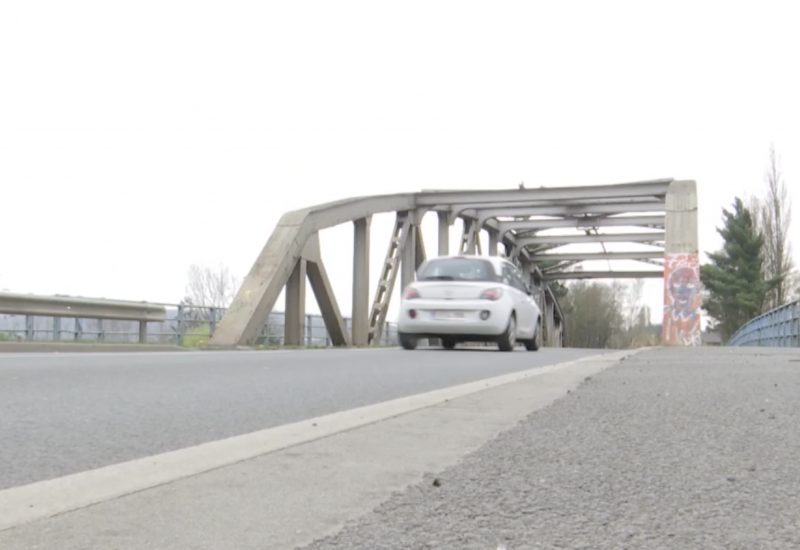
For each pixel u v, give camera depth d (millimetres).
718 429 3676
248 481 2658
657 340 24406
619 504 2334
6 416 4246
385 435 3639
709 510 2268
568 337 70562
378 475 2750
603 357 10117
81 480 2688
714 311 53125
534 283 44469
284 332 17109
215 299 36531
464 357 10711
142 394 5316
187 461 3023
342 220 19609
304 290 17328
